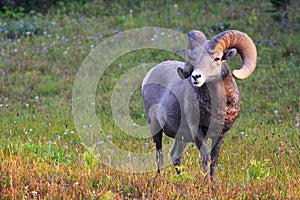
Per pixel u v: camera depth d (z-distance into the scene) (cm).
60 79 5753
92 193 2514
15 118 4366
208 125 2911
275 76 5691
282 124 4359
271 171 3109
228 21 7125
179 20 7425
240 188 2677
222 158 3391
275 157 3384
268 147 3644
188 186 2647
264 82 5550
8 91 5372
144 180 2706
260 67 5988
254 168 2952
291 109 4747
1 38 6894
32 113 4662
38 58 6381
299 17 7256
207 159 2917
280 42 6569
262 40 6644
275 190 2662
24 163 2922
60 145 3559
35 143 3466
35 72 5981
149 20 7488
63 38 6856
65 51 6562
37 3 8219
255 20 7231
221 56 2808
